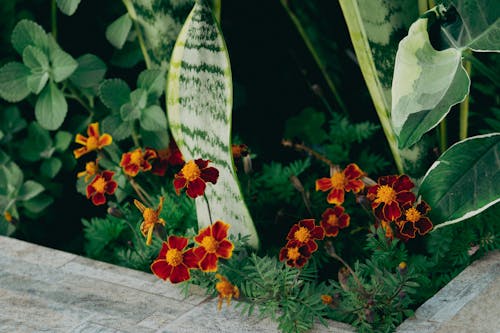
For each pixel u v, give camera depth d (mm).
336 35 2537
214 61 1946
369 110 2562
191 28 1950
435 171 1916
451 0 1818
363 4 1956
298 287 1911
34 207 2549
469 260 2080
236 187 2010
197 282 2012
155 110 2318
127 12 2531
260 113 2777
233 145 2238
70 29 2646
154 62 2299
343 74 2555
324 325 1828
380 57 2012
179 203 2344
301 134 2607
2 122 2602
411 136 1806
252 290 1928
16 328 1909
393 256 2051
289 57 2748
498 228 2098
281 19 2666
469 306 1867
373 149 2570
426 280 2047
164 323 1897
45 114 2395
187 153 2096
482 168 1897
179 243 1856
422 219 1936
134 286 2059
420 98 1801
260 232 2289
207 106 1990
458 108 2219
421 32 1815
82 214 2717
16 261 2195
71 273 2129
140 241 2203
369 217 2195
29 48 2371
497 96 2467
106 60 2643
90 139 2258
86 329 1893
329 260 2191
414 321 1842
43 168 2549
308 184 2383
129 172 2215
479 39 1814
